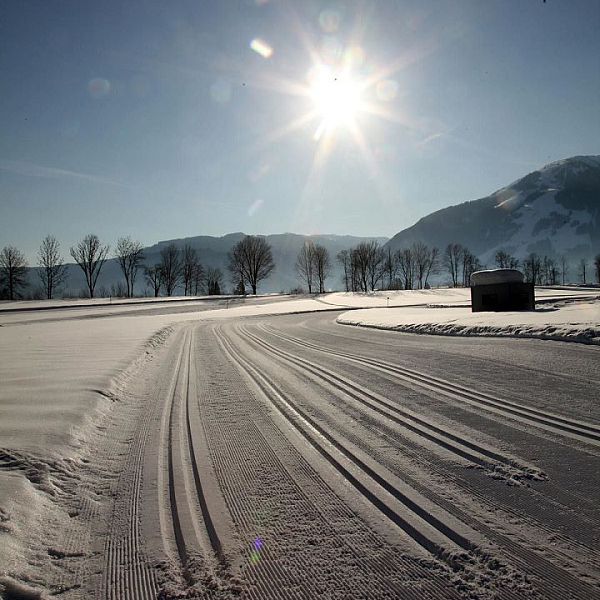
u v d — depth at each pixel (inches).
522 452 181.3
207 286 4192.9
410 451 187.2
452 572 109.0
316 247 4485.7
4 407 252.8
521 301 1109.7
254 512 141.0
